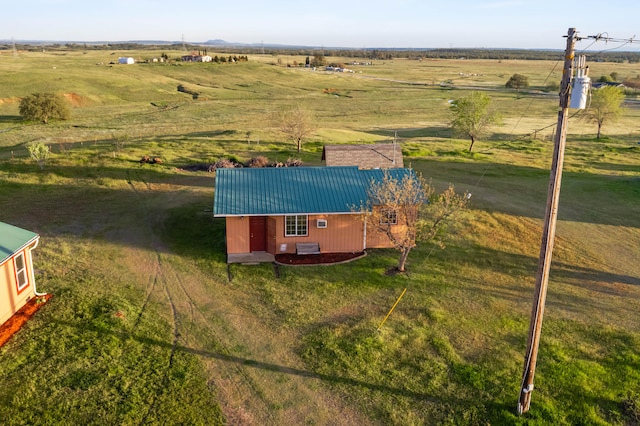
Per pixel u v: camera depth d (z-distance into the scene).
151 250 25.59
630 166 47.84
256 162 41.12
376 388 15.42
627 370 16.36
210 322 18.92
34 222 28.81
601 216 32.59
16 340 17.03
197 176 38.62
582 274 24.14
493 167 45.62
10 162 38.91
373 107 97.50
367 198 26.02
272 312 19.81
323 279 22.88
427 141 60.47
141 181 36.91
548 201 13.05
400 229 26.52
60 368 15.65
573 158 51.66
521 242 27.91
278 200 25.36
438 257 25.67
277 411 14.34
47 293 20.34
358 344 17.58
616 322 19.64
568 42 11.95
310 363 16.58
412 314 19.91
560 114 12.40
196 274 23.06
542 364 16.66
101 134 61.62
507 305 20.89
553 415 14.30
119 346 17.00
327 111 91.38
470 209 32.78
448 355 17.09
